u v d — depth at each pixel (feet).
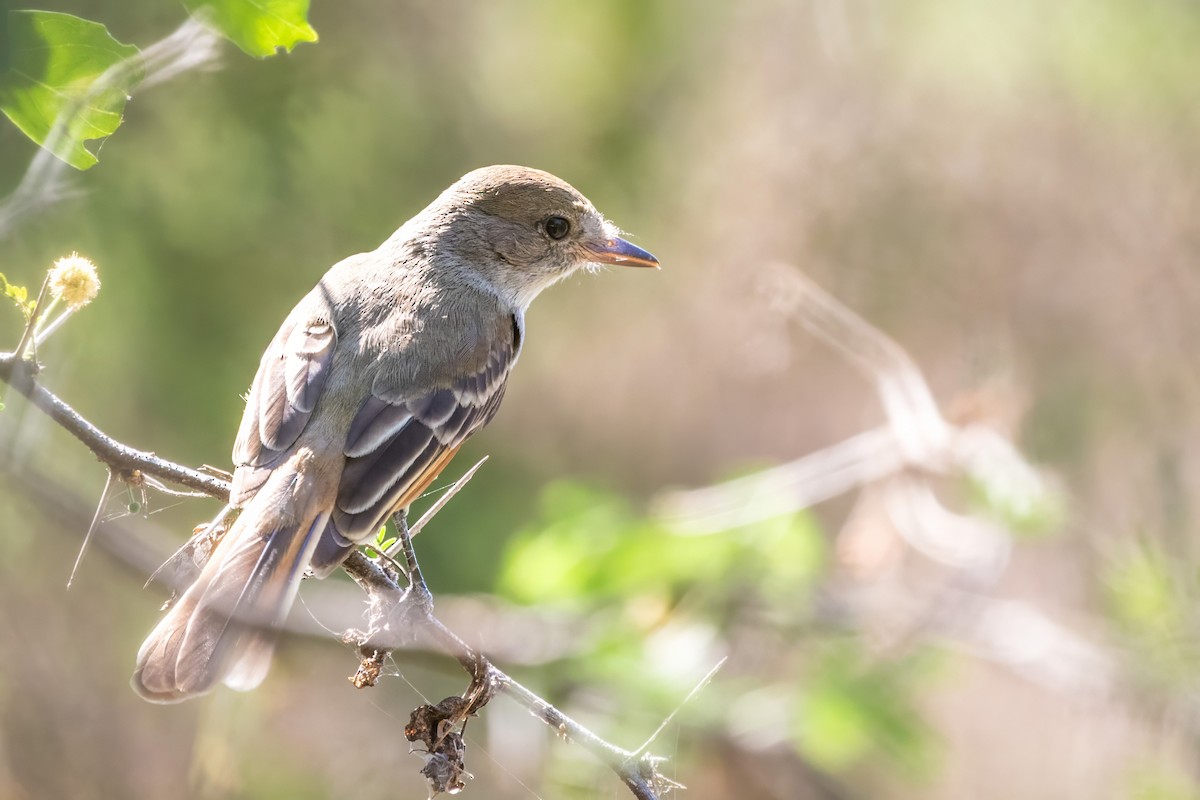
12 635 38.86
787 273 47.50
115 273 38.91
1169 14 51.62
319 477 23.44
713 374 50.78
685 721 35.45
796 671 40.98
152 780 39.81
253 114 40.68
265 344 40.47
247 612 21.33
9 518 37.76
